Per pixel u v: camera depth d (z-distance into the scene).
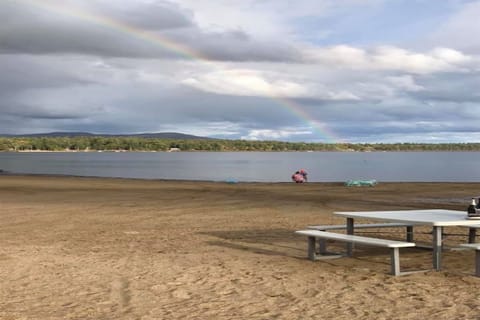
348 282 7.72
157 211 17.59
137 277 8.15
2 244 11.19
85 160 137.00
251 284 7.65
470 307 6.32
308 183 33.53
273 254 10.05
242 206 19.20
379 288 7.33
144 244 11.20
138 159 150.12
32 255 9.93
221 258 9.64
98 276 8.23
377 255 9.91
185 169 79.62
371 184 30.91
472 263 9.04
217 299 6.86
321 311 6.26
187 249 10.59
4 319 6.05
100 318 6.08
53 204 19.94
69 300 6.88
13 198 22.56
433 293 7.00
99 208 18.55
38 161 124.62
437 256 8.41
